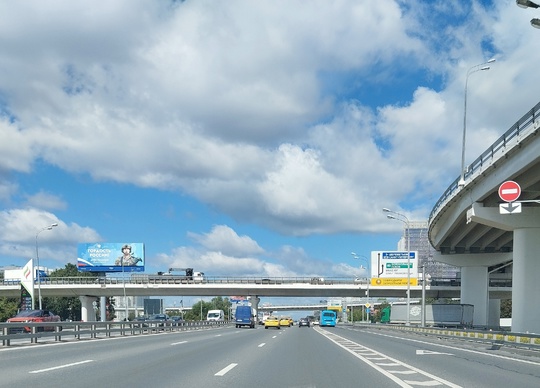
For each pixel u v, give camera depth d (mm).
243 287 87250
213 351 23219
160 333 43906
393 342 34719
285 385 12859
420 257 142875
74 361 17578
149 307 122750
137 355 20266
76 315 123438
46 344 26422
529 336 24469
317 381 13664
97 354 20516
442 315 69000
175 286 87812
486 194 38688
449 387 12898
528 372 16734
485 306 65750
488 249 65688
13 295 94188
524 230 39531
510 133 32719
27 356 19406
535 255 38969
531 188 36219
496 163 34938
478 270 66250
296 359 19922
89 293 91062
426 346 30594
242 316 71000
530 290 38750
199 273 105188
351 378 14383
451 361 20391
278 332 51000
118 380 13039
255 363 18094
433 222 57406
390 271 87438
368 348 27438
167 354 20984
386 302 163625
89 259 102000
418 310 75125
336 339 36875
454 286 86562
